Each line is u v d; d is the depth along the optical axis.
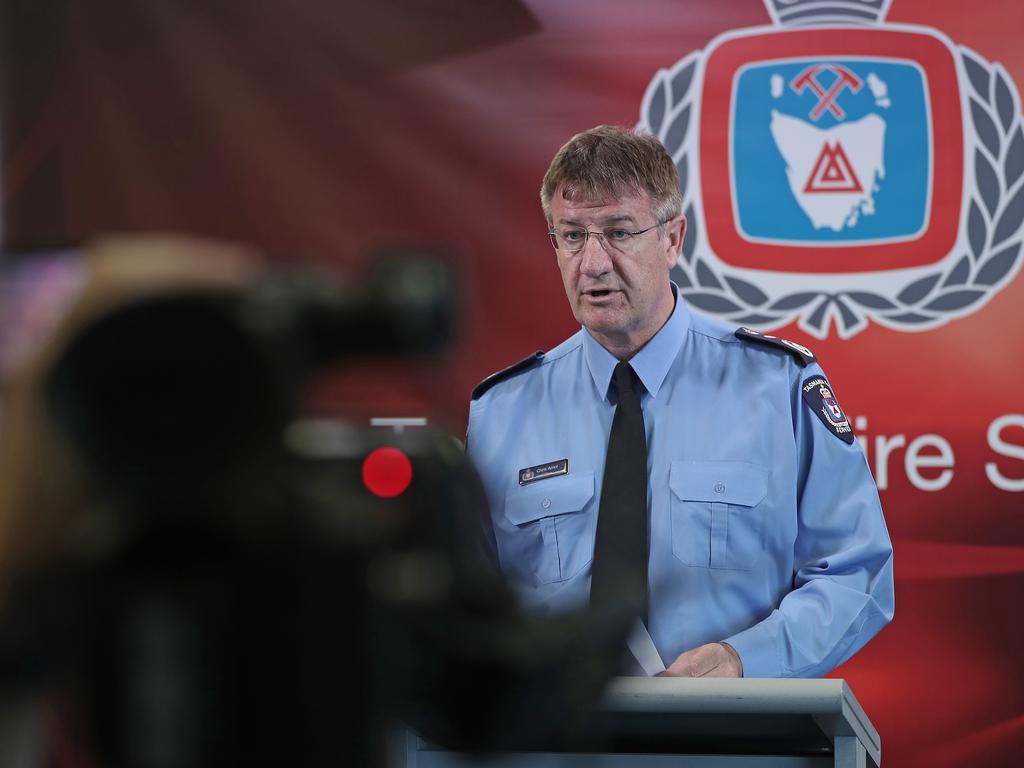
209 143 8.48
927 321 8.13
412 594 2.03
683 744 3.97
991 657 8.00
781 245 8.22
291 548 1.97
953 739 7.99
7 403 2.02
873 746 4.09
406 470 2.20
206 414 1.95
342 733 1.97
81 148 8.48
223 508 1.96
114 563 1.97
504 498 6.04
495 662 2.04
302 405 2.01
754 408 5.86
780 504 5.75
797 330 8.21
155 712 1.95
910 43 8.16
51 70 8.51
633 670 4.31
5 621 1.98
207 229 8.46
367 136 8.45
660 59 8.32
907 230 8.15
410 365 2.08
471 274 8.36
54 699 2.04
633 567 5.62
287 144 8.46
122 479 1.97
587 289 5.73
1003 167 8.09
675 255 5.99
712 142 8.27
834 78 8.20
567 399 6.10
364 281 2.01
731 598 5.68
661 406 5.94
